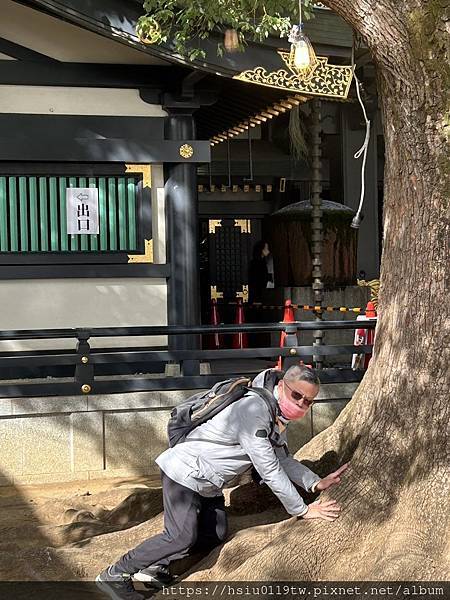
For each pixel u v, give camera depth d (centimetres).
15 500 822
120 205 1036
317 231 1173
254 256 1634
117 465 905
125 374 1041
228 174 1780
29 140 1001
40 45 1002
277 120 1831
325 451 616
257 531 551
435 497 515
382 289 591
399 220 572
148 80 1024
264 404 522
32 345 1020
